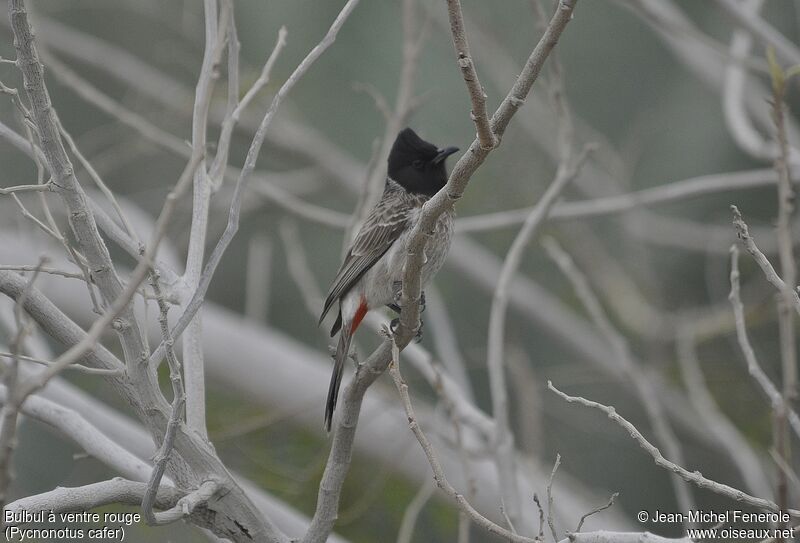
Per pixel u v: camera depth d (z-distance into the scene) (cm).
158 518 562
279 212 1592
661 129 1623
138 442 872
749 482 1066
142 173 1661
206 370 1257
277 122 1612
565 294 1647
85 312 1231
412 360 943
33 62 562
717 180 1202
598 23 1664
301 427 1245
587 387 1509
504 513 676
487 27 1555
